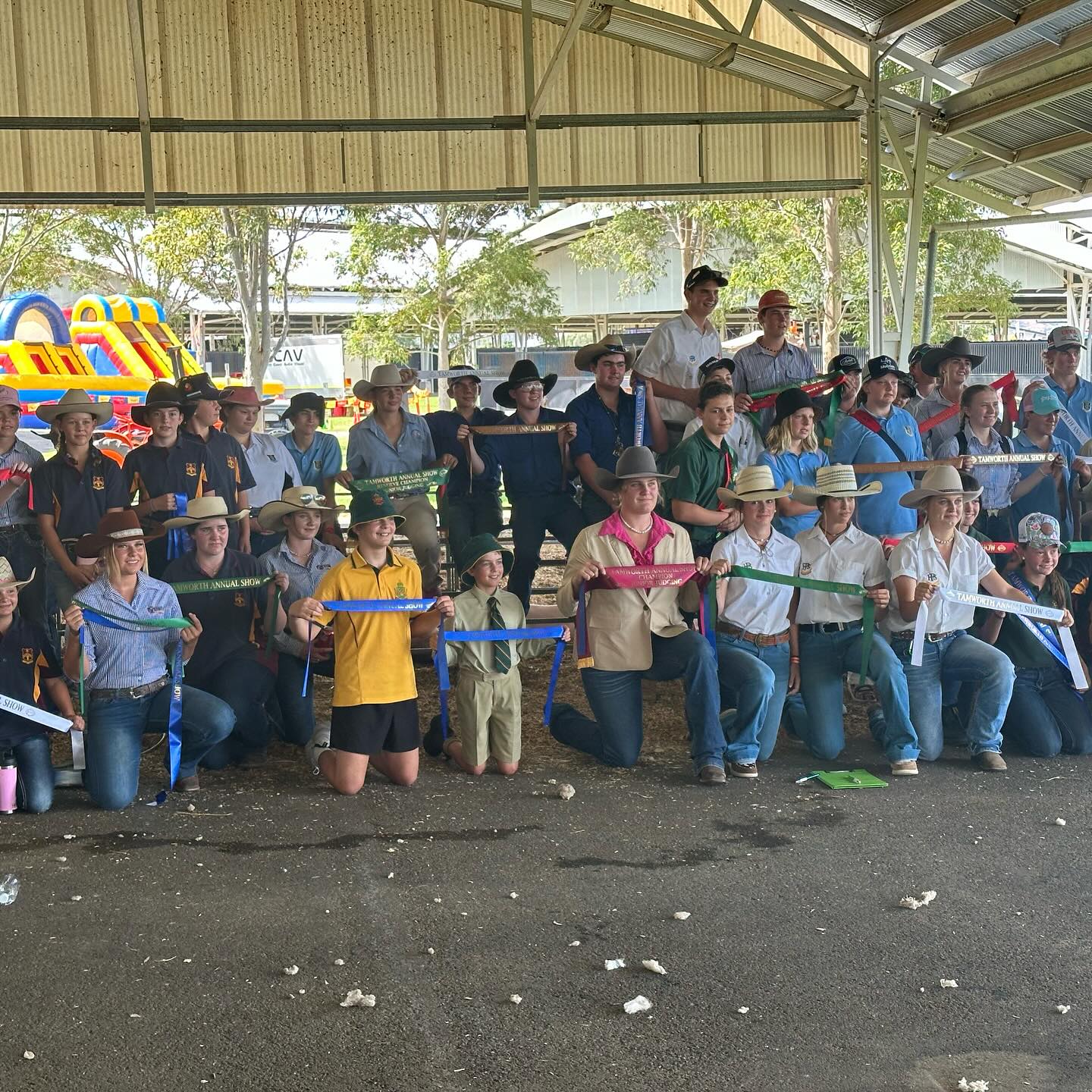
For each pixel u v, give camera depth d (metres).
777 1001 4.16
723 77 11.73
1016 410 8.90
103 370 20.19
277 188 11.34
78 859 5.53
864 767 6.86
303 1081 3.69
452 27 11.44
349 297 48.53
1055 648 6.95
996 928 4.71
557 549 14.33
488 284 29.89
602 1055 3.82
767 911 4.90
